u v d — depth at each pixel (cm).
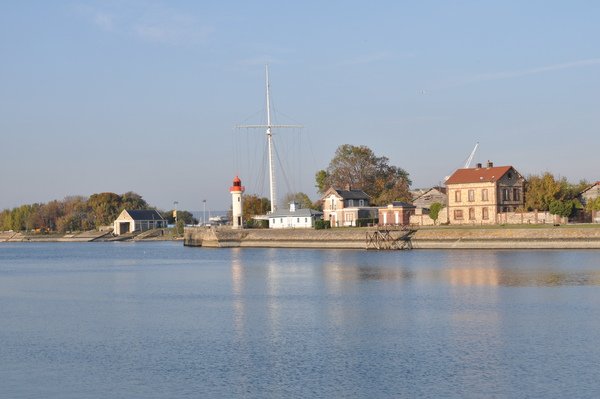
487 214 16538
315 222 19000
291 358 4894
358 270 10938
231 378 4438
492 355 4847
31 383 4441
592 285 8169
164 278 10962
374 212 19900
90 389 4294
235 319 6512
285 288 8906
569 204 15588
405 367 4594
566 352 4884
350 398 4009
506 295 7581
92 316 6950
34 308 7638
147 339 5678
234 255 16200
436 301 7312
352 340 5422
